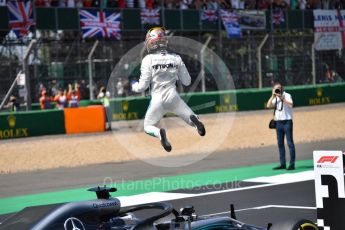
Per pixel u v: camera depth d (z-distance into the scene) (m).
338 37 127.50
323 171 23.06
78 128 87.81
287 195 39.03
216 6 116.19
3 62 94.00
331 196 22.92
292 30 125.12
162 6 109.38
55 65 98.56
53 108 97.06
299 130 79.12
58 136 84.50
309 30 127.50
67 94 96.56
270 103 49.59
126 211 20.44
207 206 36.75
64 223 17.58
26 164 59.06
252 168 51.59
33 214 17.95
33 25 97.69
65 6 101.25
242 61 113.88
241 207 36.06
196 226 19.39
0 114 82.50
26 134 84.25
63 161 60.25
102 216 19.09
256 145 68.06
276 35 119.00
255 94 110.12
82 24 101.50
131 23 106.56
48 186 46.88
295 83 119.00
